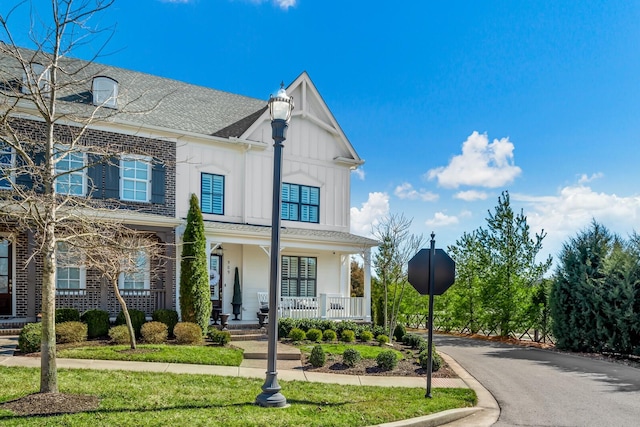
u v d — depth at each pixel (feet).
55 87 26.71
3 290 53.31
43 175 26.40
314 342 52.39
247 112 76.48
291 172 71.05
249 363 40.57
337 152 76.38
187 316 52.70
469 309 83.66
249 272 66.18
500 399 33.01
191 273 53.31
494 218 80.02
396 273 71.31
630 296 56.13
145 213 57.77
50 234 25.80
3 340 43.34
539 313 72.74
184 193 61.67
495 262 79.20
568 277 63.87
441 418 26.76
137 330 49.34
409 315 96.63
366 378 36.91
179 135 61.31
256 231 60.54
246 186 66.44
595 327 59.88
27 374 30.32
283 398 26.61
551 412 29.71
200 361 38.27
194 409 24.52
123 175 56.90
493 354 57.16
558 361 52.11
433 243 32.12
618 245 60.80
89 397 25.44
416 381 36.76
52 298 25.67
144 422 21.91
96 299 52.80
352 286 115.65
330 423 23.70
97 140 55.57
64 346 42.04
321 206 73.92
